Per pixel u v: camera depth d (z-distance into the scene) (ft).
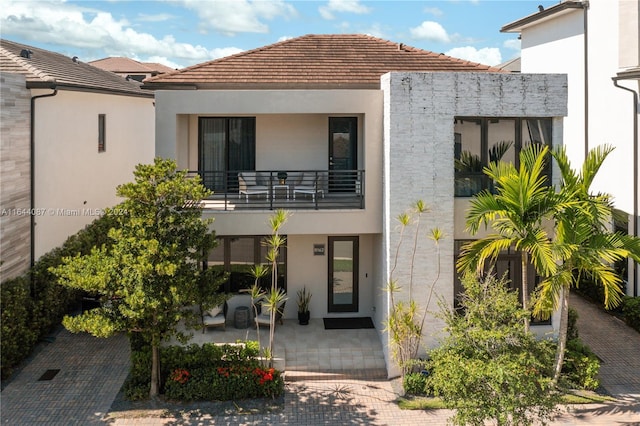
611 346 59.11
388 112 52.90
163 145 56.85
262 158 67.21
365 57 68.49
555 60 86.02
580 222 44.96
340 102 56.70
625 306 64.39
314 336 59.47
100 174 77.77
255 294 49.44
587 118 77.87
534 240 44.06
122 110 87.20
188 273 45.03
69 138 66.95
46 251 60.75
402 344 50.16
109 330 42.04
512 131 54.24
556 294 44.98
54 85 56.90
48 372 51.72
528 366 37.60
